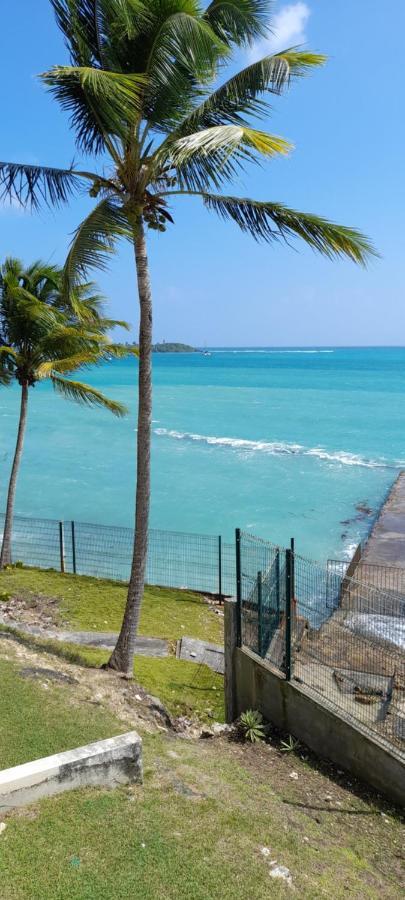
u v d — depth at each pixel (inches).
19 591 620.4
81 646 486.9
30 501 1083.9
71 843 204.5
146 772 263.0
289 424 1946.4
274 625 394.3
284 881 208.5
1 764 245.3
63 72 306.8
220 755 319.9
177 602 634.2
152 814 228.2
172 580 715.4
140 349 403.2
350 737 318.7
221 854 215.2
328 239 361.4
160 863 203.0
